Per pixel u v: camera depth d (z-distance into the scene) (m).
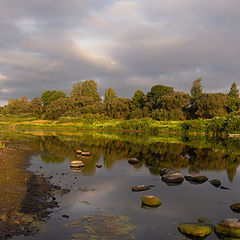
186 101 91.12
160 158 25.75
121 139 48.56
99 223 9.04
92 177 16.19
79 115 100.38
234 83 107.44
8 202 10.31
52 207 10.41
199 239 8.12
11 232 7.92
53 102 115.81
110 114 103.88
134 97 110.25
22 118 108.56
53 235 7.95
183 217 9.94
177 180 15.51
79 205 10.83
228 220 8.94
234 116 66.44
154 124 77.38
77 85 146.38
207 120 71.81
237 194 13.36
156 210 10.59
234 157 27.73
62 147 32.34
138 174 17.62
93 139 46.97
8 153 23.58
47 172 17.05
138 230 8.61
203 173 18.92
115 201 11.57
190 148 35.53
